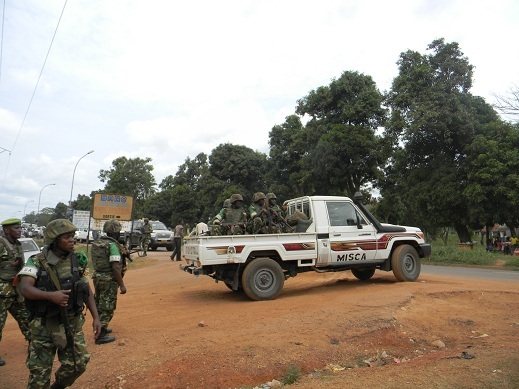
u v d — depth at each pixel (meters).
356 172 31.45
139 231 25.28
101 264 5.93
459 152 27.61
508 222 25.02
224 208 9.73
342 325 6.18
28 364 3.62
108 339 5.93
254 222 9.34
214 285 11.41
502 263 20.52
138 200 64.06
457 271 16.81
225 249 8.43
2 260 5.33
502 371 4.44
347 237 9.44
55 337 3.63
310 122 34.28
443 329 6.57
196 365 4.84
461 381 4.21
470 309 7.52
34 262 3.67
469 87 27.38
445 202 26.14
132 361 5.06
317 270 9.45
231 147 49.75
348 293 8.59
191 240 9.08
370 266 9.96
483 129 25.81
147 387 4.41
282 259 8.81
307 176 33.38
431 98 26.59
